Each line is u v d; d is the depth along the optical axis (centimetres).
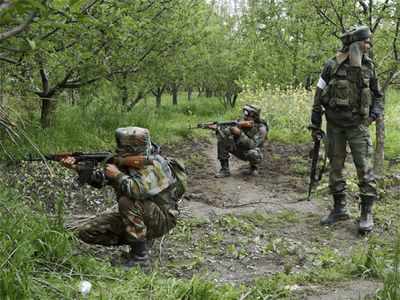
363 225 621
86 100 1123
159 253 528
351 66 628
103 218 484
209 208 709
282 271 500
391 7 880
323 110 686
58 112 1089
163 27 1043
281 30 1527
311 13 1105
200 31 1199
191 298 396
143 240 472
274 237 605
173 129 1345
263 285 445
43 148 825
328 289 445
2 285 340
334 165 666
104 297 371
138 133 471
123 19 718
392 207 737
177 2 1080
